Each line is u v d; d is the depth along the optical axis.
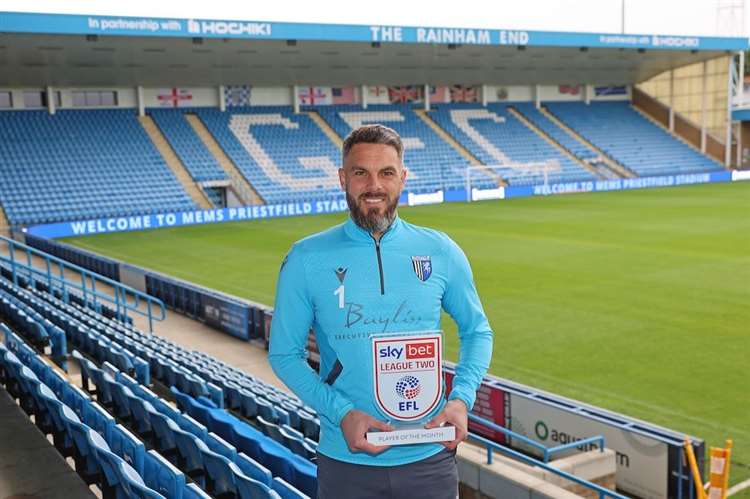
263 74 41.81
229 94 43.78
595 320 14.96
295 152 42.50
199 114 42.81
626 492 7.71
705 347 12.84
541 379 11.57
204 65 38.84
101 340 10.05
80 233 31.45
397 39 36.69
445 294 2.69
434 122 48.34
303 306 2.59
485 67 45.75
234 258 24.38
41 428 6.41
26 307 12.17
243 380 10.05
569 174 46.44
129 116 40.91
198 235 30.23
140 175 37.50
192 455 5.45
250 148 41.81
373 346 2.44
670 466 7.28
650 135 52.03
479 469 6.94
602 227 28.41
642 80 53.84
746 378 11.20
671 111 52.84
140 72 38.53
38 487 4.84
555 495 6.28
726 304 15.85
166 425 5.83
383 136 2.54
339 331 2.54
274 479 4.64
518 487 6.56
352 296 2.54
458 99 50.38
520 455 6.90
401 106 48.34
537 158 47.31
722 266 20.05
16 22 29.52
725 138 50.03
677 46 44.47
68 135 38.31
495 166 44.75
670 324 14.43
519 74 48.50
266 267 22.56
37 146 37.09
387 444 2.41
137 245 27.98
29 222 32.44
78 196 35.03
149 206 35.50
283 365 2.60
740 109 49.00
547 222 30.44
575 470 7.21
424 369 2.46
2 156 35.91
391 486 2.51
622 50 44.62
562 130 50.53
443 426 2.44
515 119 50.56
